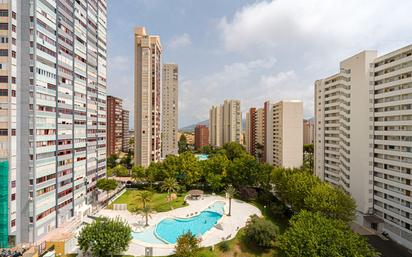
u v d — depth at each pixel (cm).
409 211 4722
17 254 3888
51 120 4950
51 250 3859
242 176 7712
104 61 7569
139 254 4050
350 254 3006
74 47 5816
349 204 4806
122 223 3988
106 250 3612
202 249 4150
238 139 19062
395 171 5094
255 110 15550
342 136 6700
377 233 5241
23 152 4422
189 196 7656
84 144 6356
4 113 4222
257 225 4341
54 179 5047
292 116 10331
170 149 15088
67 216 5562
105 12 7600
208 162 8838
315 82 8262
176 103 15188
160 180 8475
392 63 5181
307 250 3133
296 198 5381
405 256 4269
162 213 6138
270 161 11875
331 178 7400
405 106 4900
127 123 19525
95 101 6994
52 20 4966
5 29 4231
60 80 5256
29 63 4459
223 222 5538
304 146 15112
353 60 6153
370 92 5709
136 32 10375
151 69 10744
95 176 7062
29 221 4409
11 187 4250
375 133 5622
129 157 13550
